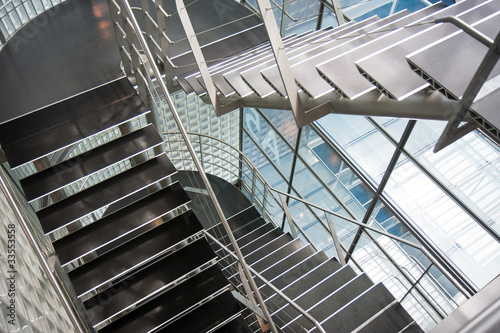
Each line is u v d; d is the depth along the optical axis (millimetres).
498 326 569
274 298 4176
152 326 2668
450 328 582
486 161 3203
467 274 3709
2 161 3172
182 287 2789
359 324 3393
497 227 3336
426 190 3764
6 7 4508
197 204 6543
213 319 2723
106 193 2959
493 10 1893
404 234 4227
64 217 2848
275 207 6605
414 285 3221
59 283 2209
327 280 4078
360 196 4652
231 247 5660
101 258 2834
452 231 3709
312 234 6004
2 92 4008
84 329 2203
